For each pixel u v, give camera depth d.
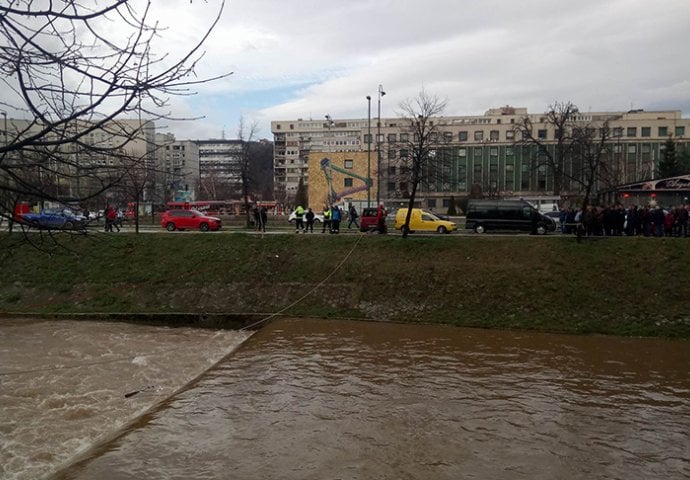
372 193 64.50
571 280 20.25
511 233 29.77
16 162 4.21
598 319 18.30
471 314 19.38
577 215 28.44
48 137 4.18
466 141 84.50
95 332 18.66
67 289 23.05
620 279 19.97
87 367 14.34
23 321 20.44
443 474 7.88
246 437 9.27
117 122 4.23
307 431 9.54
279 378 12.77
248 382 12.47
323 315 20.19
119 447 8.86
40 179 4.55
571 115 68.56
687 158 72.75
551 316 18.70
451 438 9.21
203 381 12.58
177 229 33.91
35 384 12.86
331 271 22.58
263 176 117.44
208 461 8.33
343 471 7.97
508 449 8.77
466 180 81.50
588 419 10.12
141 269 23.89
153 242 25.98
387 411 10.52
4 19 3.61
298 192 80.88
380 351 15.35
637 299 18.94
